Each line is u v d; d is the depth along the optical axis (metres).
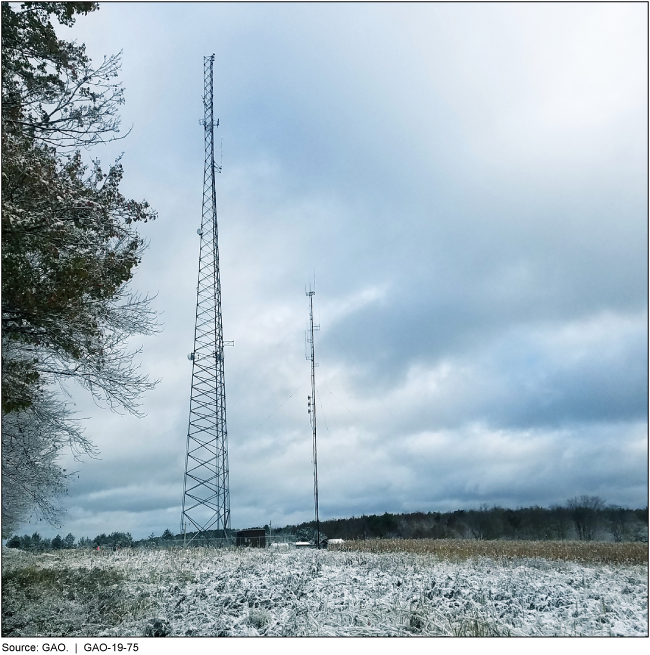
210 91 44.78
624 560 27.02
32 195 11.73
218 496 40.44
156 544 39.03
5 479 16.75
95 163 13.94
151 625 12.00
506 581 17.27
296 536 50.03
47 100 12.55
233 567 21.59
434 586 15.85
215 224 43.69
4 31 12.07
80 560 27.34
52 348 13.05
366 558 25.30
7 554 32.72
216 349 42.03
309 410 43.22
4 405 11.91
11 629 12.11
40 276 12.24
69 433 15.15
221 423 41.62
